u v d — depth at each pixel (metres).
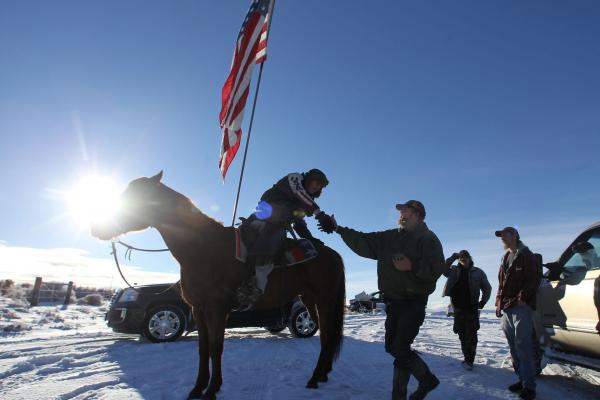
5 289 20.73
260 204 5.52
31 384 5.45
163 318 9.54
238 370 6.49
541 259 5.59
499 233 5.66
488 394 5.35
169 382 5.65
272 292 5.71
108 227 5.12
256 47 7.08
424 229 4.39
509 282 5.40
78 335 11.07
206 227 5.16
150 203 5.01
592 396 5.39
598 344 5.14
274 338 10.59
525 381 5.11
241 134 7.00
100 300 22.70
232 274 5.08
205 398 4.72
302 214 5.69
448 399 5.11
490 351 9.00
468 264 7.18
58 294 22.22
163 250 5.74
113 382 5.64
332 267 6.17
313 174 5.81
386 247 4.58
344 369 6.76
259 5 7.21
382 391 5.40
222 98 7.69
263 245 5.29
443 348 9.38
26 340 9.73
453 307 7.24
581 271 5.71
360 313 24.45
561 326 5.81
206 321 5.05
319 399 4.93
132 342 9.53
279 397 4.98
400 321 4.36
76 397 4.88
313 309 6.38
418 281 4.25
